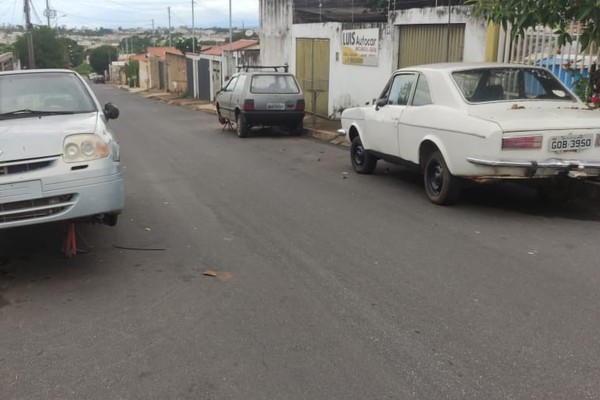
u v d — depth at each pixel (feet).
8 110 19.40
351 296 14.89
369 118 29.58
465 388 10.68
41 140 15.88
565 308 13.93
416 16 42.50
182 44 220.23
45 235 20.31
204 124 65.51
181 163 36.60
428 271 16.52
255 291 15.34
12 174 15.40
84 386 10.99
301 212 23.41
